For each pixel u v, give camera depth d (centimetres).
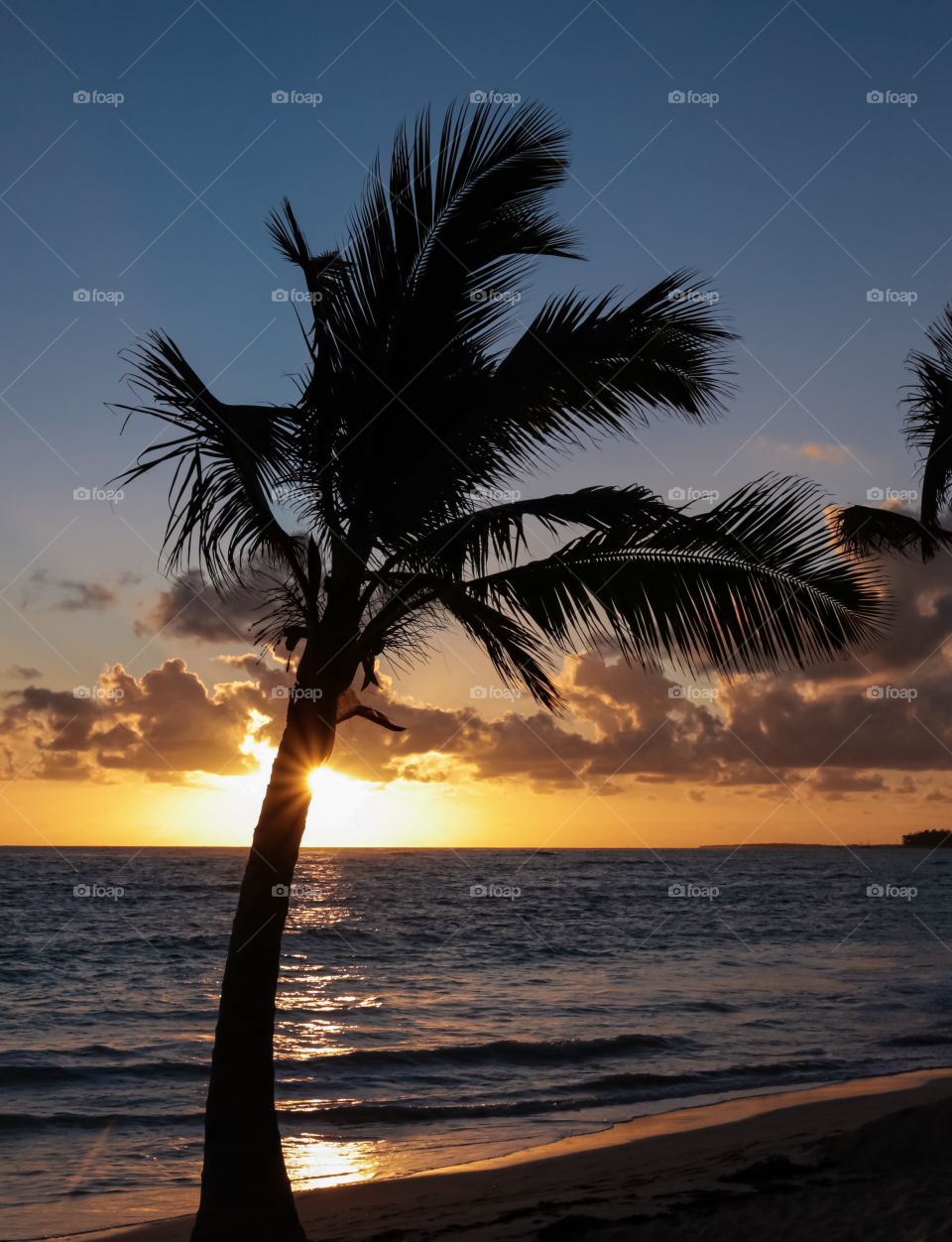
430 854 19650
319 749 680
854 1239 625
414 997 2536
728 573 639
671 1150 1092
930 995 2503
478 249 703
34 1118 1330
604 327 684
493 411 677
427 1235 753
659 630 650
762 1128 1194
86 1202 1001
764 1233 656
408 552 688
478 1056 1766
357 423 706
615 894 7269
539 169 705
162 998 2488
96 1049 1836
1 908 5156
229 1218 616
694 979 2870
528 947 3744
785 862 15700
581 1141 1205
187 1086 1548
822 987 2669
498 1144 1205
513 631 680
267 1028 645
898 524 1065
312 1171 1093
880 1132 858
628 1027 2081
